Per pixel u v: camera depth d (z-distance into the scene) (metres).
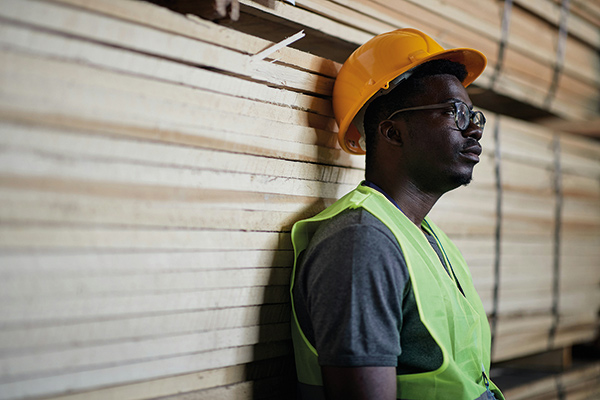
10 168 0.87
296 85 1.39
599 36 2.90
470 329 1.31
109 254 1.00
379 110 1.42
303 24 1.50
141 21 1.04
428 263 1.28
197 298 1.15
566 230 2.60
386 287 1.16
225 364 1.23
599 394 2.79
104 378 1.01
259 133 1.27
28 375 0.91
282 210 1.34
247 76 1.25
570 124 2.90
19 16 0.87
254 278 1.27
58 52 0.92
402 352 1.25
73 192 0.94
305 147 1.40
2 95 0.86
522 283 2.30
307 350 1.30
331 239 1.23
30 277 0.90
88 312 0.97
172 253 1.10
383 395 1.11
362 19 1.67
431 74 1.39
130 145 1.02
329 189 1.49
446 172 1.36
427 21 1.89
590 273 2.78
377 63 1.41
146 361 1.07
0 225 0.86
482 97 2.43
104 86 0.98
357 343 1.12
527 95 2.43
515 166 2.28
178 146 1.10
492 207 2.15
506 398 2.15
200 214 1.14
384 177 1.41
